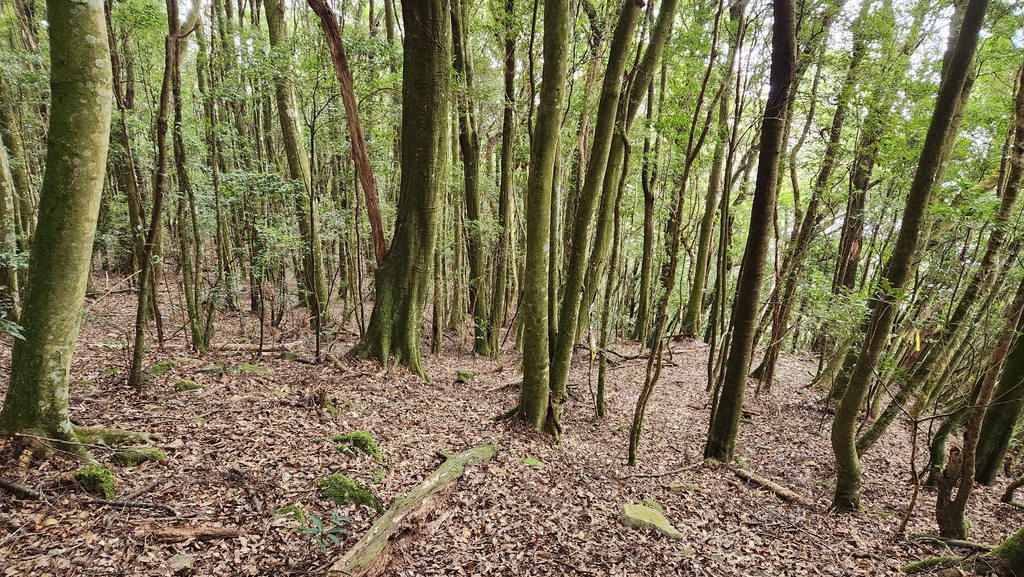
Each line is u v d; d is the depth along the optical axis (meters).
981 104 8.31
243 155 11.21
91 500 3.66
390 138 12.02
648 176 6.29
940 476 5.02
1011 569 3.90
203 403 5.77
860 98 8.12
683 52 8.74
